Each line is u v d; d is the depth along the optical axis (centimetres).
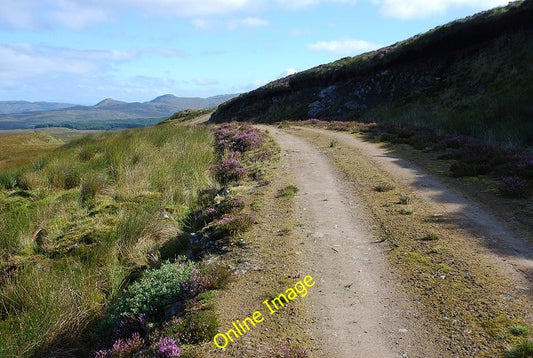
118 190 1368
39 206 1292
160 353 443
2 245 982
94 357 545
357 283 589
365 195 1030
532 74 2312
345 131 2492
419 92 3127
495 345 423
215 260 723
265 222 877
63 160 1831
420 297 534
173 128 2817
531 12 2642
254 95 5381
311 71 4784
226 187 1261
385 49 4031
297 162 1522
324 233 794
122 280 796
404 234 751
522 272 573
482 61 2817
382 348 442
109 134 3005
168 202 1256
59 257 935
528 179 1009
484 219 797
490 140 1541
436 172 1207
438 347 434
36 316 614
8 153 4125
